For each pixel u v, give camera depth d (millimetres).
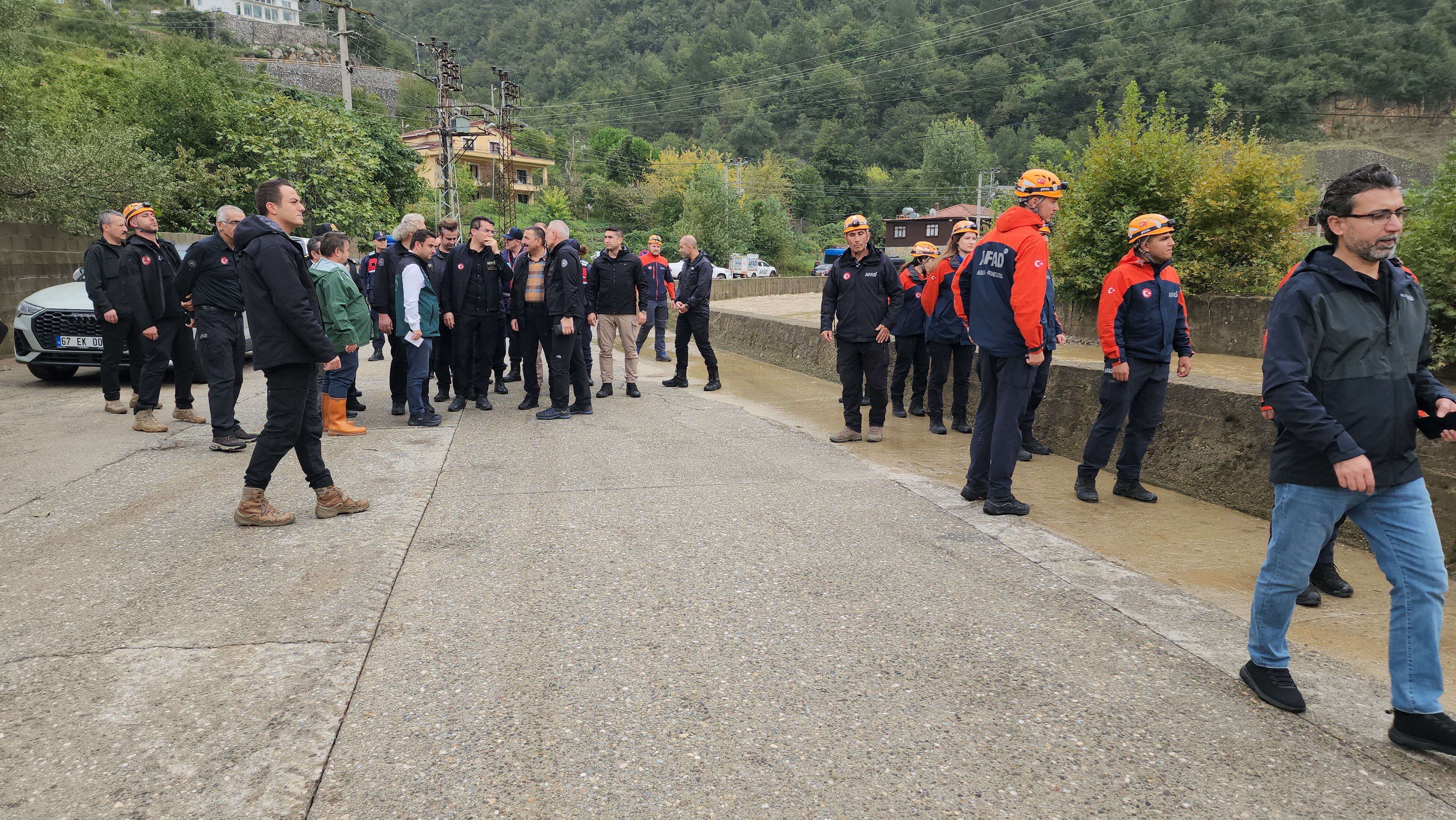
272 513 4465
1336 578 3746
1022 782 2297
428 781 2277
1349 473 2387
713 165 70750
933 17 177000
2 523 4488
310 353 4324
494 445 6672
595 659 3000
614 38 191500
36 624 3223
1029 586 3732
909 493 5320
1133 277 5035
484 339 8422
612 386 9625
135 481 5395
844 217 100750
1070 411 6730
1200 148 14133
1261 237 13695
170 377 10555
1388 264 2588
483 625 3279
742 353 14031
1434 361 10664
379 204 27594
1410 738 2461
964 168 105188
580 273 7777
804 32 171125
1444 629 3363
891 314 6730
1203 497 5285
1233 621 3359
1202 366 11641
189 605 3416
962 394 7418
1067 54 132125
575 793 2234
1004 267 4758
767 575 3822
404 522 4551
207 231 23109
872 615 3396
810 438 7113
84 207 16188
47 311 9062
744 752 2432
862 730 2553
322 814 2137
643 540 4289
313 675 2846
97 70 31312
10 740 2438
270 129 25156
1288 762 2404
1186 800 2225
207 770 2314
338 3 33094
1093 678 2887
